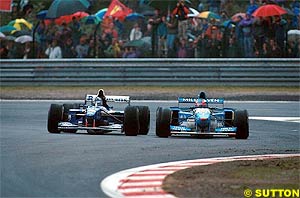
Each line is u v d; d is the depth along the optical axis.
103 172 39.50
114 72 118.75
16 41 127.00
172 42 125.19
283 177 38.12
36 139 56.75
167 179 36.88
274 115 87.25
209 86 117.94
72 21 126.69
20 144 52.91
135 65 118.56
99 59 119.19
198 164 42.97
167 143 55.50
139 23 129.62
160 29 125.50
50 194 32.75
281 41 124.06
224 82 118.00
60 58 125.69
